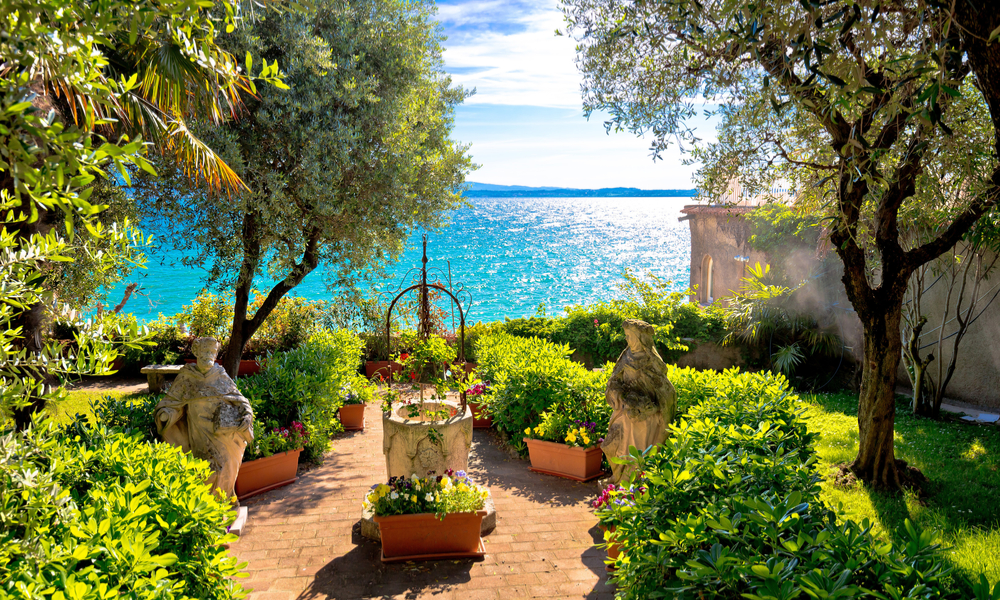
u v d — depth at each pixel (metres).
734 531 2.82
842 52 4.29
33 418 2.76
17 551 2.39
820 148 6.54
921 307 11.20
